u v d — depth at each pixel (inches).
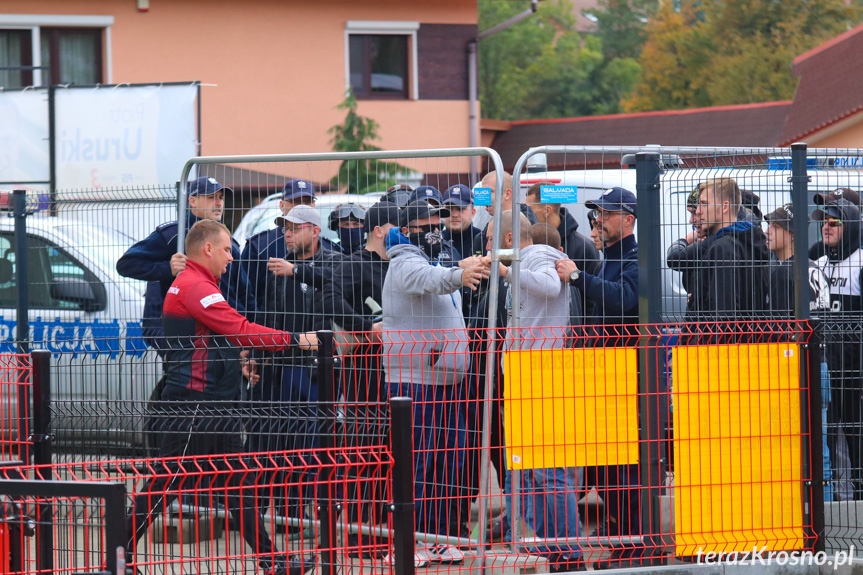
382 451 422.6
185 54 1605.6
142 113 909.2
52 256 689.6
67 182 921.5
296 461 444.1
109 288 675.4
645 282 460.8
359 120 1669.5
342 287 525.3
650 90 4141.2
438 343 494.6
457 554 454.6
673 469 457.4
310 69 1690.5
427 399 495.5
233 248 579.2
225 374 465.7
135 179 911.7
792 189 473.4
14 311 702.5
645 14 5172.2
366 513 437.7
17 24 1529.3
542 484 462.0
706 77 3993.6
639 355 458.3
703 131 2201.0
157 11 1584.6
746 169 537.3
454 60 1795.0
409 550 376.2
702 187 494.6
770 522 467.2
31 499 375.2
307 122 1692.9
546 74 4215.1
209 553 420.5
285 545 419.5
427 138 1782.7
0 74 1546.5
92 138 917.8
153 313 601.6
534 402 451.2
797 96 2138.3
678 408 457.4
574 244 534.6
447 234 559.5
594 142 2213.3
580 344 490.9
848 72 2063.2
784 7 4035.4
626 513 486.9
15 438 460.4
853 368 513.7
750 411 464.8
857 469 494.6
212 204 585.6
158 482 422.0
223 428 448.5
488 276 482.3
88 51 1579.7
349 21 1708.9
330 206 668.1
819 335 468.4
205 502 436.8
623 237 520.4
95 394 469.7
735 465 463.5
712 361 460.8
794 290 476.7
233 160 570.3
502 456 494.3
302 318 535.2
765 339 476.7
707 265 490.0
